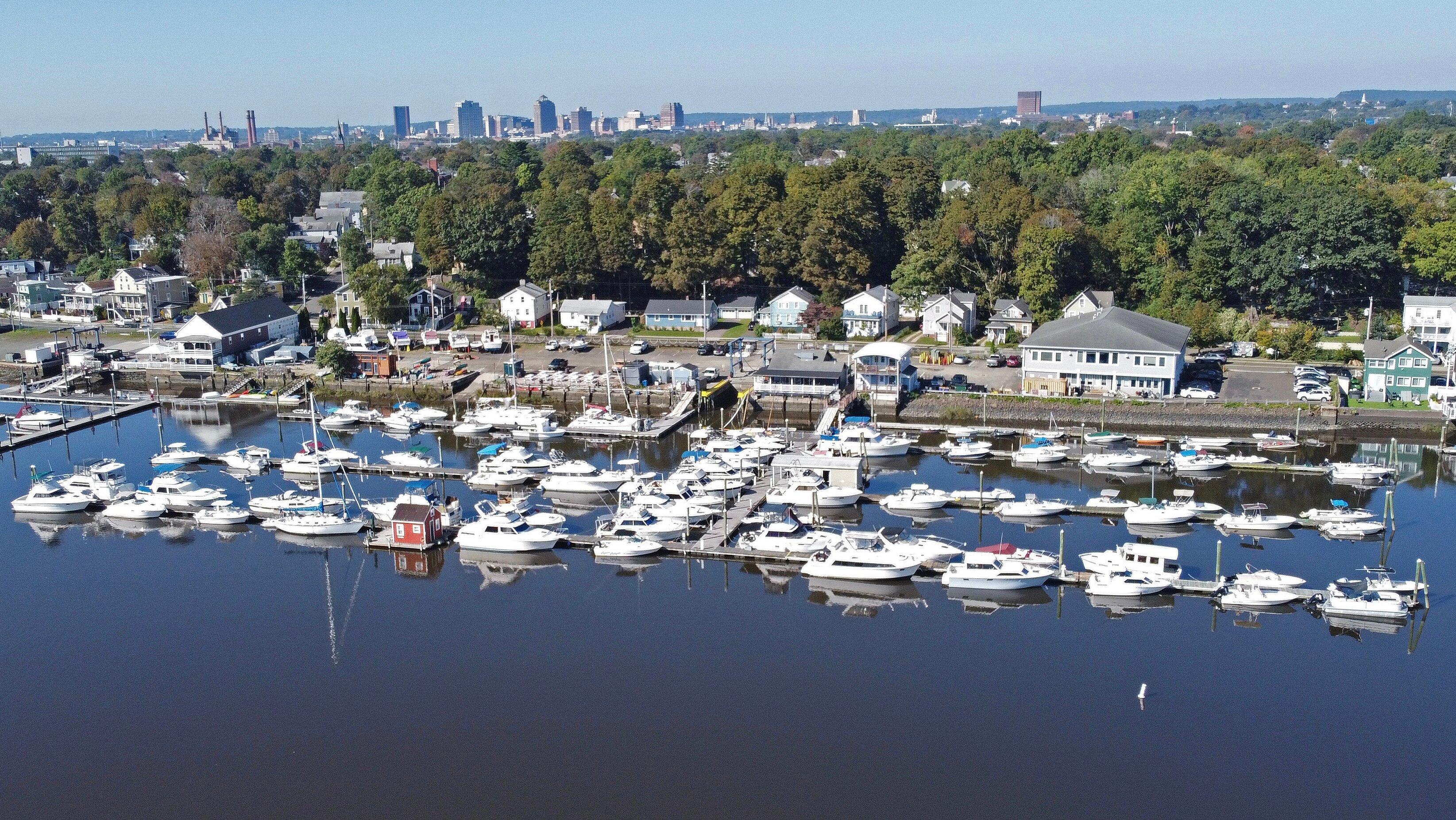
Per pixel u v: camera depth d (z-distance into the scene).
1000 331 136.62
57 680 61.16
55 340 150.75
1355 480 89.56
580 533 81.94
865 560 72.19
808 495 85.75
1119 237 147.50
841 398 112.38
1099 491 89.25
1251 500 86.38
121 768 52.72
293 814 48.94
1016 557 72.38
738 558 76.56
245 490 93.19
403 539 79.56
